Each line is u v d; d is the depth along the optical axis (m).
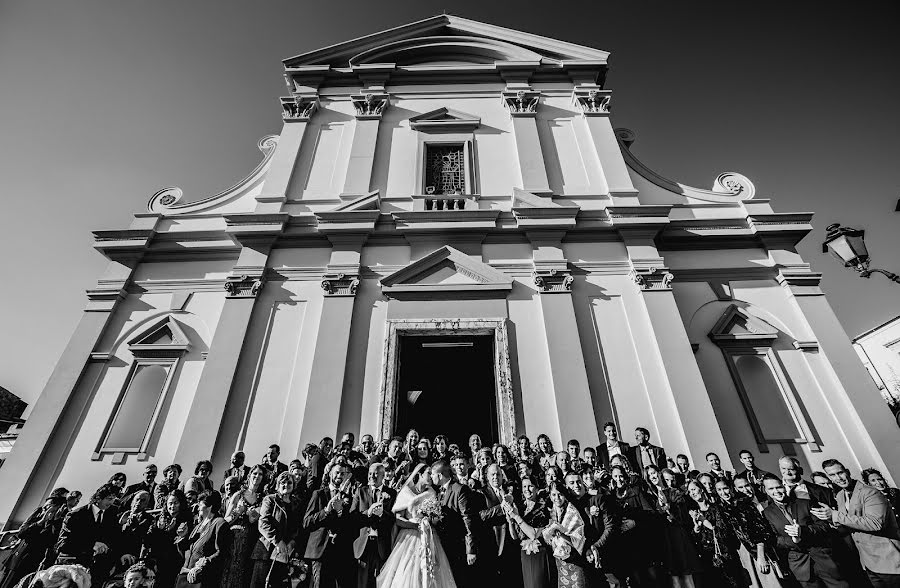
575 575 3.85
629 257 8.82
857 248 6.28
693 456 6.89
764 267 8.95
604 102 11.22
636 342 8.07
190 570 4.16
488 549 4.39
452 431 10.12
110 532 4.74
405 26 12.54
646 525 4.57
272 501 4.50
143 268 9.21
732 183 10.24
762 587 4.77
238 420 7.35
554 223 8.99
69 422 7.58
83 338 8.28
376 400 7.52
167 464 7.21
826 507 4.36
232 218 9.07
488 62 12.55
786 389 7.74
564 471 5.64
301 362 7.89
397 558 3.96
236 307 8.34
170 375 7.98
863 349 17.55
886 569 4.07
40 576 3.10
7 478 6.92
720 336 8.20
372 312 8.41
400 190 10.11
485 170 10.37
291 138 10.78
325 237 9.17
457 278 8.74
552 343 7.92
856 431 7.30
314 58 12.15
